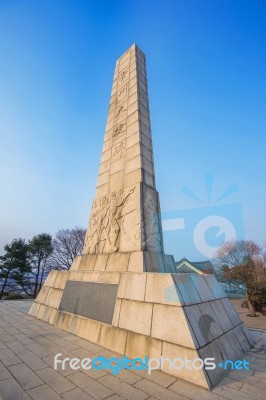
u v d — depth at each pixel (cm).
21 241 2906
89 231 841
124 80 1130
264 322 2006
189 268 2772
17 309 944
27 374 355
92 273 670
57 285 788
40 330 613
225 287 3172
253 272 2550
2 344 489
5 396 290
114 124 1028
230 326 518
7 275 2705
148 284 498
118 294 544
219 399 294
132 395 302
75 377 351
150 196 757
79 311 621
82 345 498
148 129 931
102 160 985
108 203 817
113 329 497
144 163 810
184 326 390
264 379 357
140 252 614
